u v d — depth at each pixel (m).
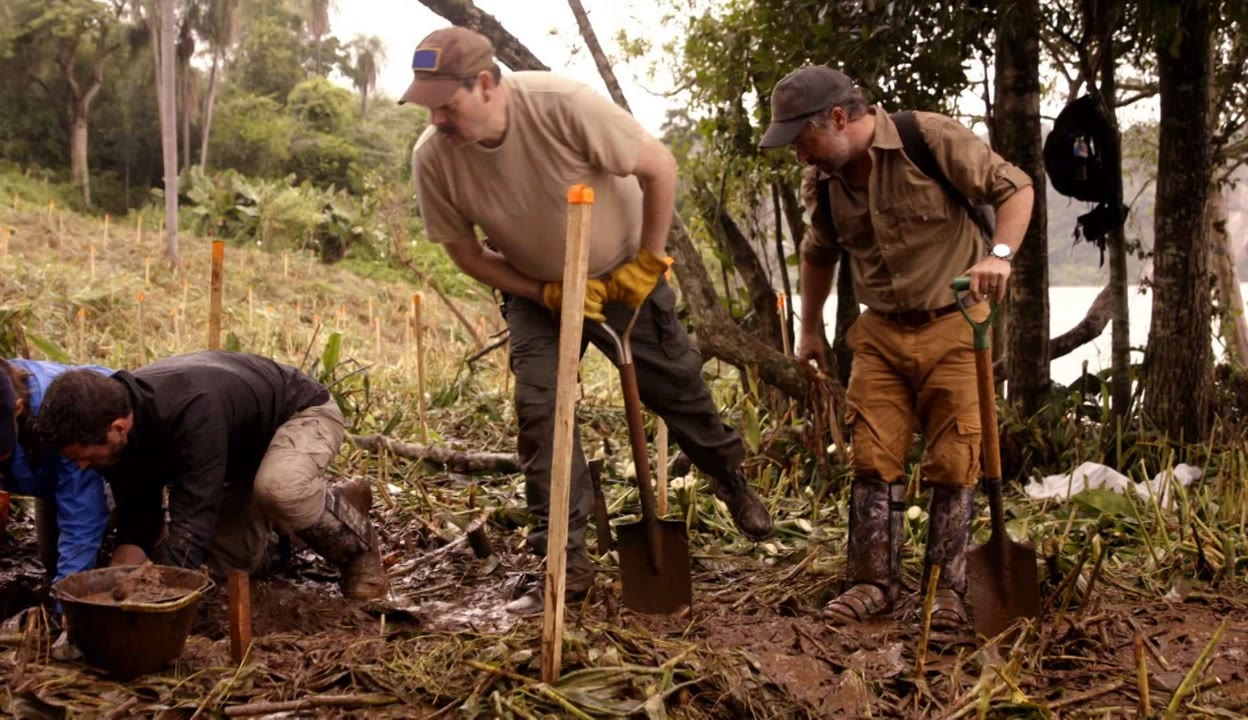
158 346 10.77
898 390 3.87
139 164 40.75
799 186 6.58
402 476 5.67
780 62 6.13
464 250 3.69
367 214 27.94
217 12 36.78
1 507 4.31
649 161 3.47
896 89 5.94
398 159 44.72
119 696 2.91
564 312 2.73
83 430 3.00
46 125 38.94
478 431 6.93
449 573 4.41
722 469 4.20
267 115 42.25
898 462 3.90
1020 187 3.54
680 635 3.55
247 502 3.97
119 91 40.34
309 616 3.77
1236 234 10.34
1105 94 5.99
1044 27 5.82
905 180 3.61
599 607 3.82
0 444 3.08
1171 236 5.84
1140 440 5.79
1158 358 5.93
